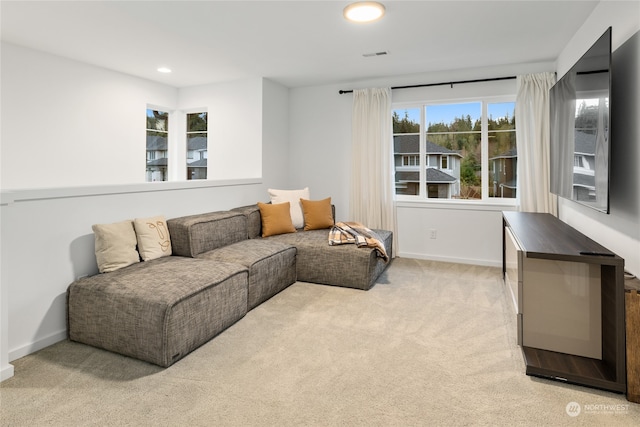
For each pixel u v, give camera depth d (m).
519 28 3.14
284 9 2.75
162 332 2.09
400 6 2.71
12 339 2.19
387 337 2.48
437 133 4.69
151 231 2.96
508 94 4.27
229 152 4.98
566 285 2.12
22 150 3.49
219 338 2.47
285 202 4.43
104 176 4.25
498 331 2.57
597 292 2.06
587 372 1.91
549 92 3.75
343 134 5.06
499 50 3.71
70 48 3.56
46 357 2.21
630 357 1.77
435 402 1.77
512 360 2.17
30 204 2.28
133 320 2.17
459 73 4.42
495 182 4.47
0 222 2.00
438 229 4.64
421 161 4.76
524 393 1.84
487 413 1.69
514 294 2.66
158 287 2.28
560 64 3.81
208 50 3.67
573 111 2.74
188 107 5.20
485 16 2.90
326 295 3.34
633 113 2.10
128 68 4.26
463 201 4.58
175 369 2.08
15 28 3.07
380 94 4.70
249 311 2.95
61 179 3.82
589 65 2.39
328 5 2.69
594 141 2.30
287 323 2.72
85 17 2.86
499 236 4.36
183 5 2.67
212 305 2.45
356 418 1.66
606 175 2.10
